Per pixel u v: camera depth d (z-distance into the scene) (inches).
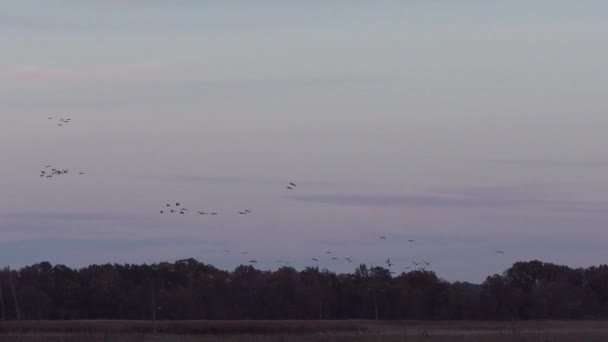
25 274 3489.2
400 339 1788.9
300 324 2677.2
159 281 3683.6
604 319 3676.2
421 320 3489.2
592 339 1806.1
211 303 3575.3
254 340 1782.7
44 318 3277.6
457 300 3624.5
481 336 1898.4
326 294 3673.7
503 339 1827.0
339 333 2027.6
